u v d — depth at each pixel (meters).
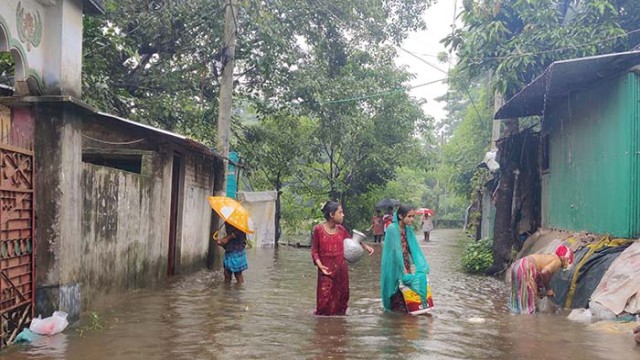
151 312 8.09
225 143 14.78
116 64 15.49
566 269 8.80
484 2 13.37
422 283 8.47
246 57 15.87
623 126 9.04
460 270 15.47
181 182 12.80
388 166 28.55
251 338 6.55
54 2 6.87
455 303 9.57
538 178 14.61
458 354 5.85
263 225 23.61
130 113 14.56
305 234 32.62
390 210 18.95
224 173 14.85
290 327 7.25
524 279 8.62
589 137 10.52
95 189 8.03
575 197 11.29
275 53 15.91
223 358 5.62
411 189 42.88
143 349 5.94
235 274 11.77
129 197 9.48
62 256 6.82
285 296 9.98
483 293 10.88
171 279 11.92
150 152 10.72
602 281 8.18
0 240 5.86
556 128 12.59
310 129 25.81
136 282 9.97
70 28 7.11
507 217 14.30
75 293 7.18
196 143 11.41
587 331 7.03
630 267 7.87
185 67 16.78
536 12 12.91
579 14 12.90
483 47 13.29
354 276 13.60
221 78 14.71
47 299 6.72
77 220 7.18
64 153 6.83
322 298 8.19
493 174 19.05
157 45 16.16
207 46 16.20
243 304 9.03
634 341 6.40
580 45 12.28
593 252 9.13
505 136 14.98
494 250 14.26
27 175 6.54
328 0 18.86
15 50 6.32
